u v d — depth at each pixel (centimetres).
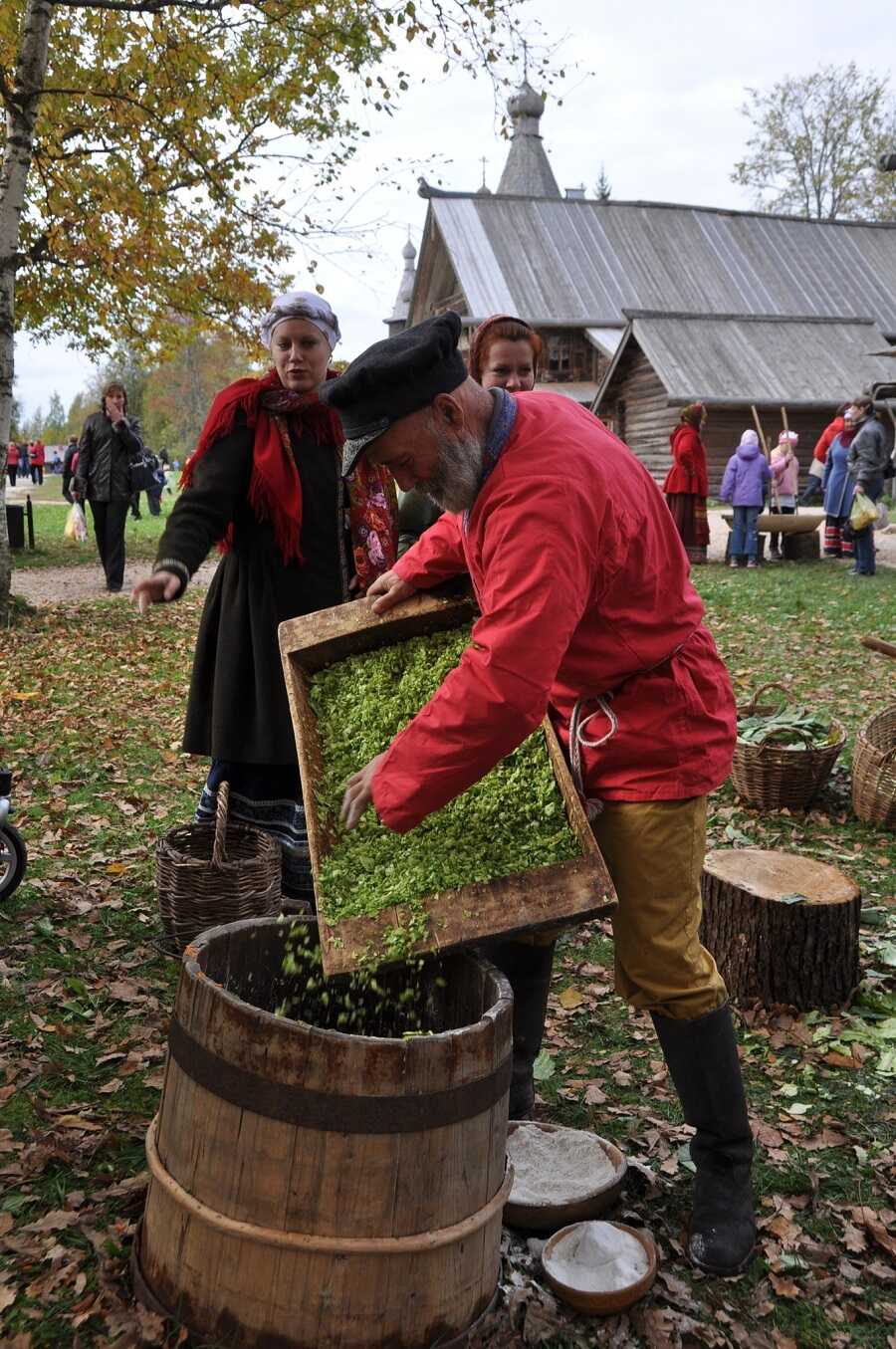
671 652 253
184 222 1420
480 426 229
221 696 389
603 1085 345
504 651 215
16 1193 280
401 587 291
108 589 1386
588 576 226
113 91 1294
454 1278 226
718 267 3919
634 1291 248
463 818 260
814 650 1030
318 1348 217
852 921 391
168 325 1538
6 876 434
